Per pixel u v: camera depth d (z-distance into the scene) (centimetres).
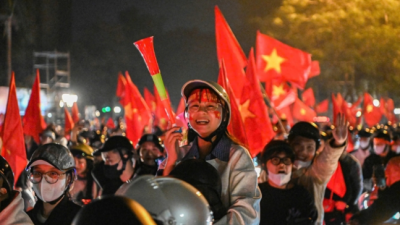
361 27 2505
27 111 997
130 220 175
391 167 533
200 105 348
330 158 550
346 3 2506
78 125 1223
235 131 565
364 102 2356
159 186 218
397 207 527
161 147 740
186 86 356
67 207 410
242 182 339
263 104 762
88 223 176
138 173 721
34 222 408
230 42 772
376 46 2509
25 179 710
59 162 402
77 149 764
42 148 405
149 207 214
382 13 2491
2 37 1659
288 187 516
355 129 1706
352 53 2512
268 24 2611
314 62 1473
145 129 1855
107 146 684
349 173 727
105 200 181
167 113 375
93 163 770
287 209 503
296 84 1024
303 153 578
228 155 348
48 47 4850
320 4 2536
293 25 2569
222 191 341
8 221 359
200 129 347
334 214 717
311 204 517
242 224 315
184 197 217
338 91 2756
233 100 571
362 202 805
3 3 1591
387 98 2941
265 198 509
